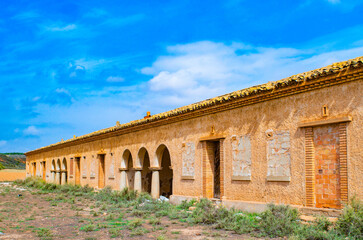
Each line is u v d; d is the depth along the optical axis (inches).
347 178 411.8
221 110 614.2
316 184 451.5
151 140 835.4
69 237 428.5
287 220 410.6
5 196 1005.8
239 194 565.0
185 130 715.4
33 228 491.8
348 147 413.4
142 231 441.4
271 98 514.0
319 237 358.3
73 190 1143.0
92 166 1168.8
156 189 808.3
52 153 1632.6
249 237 393.1
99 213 639.8
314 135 459.5
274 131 510.0
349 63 406.6
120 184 970.7
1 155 4178.2
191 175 685.3
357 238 350.0
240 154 568.7
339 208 422.3
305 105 467.8
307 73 471.8
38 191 1151.6
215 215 499.5
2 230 473.1
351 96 414.6
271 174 508.4
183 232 438.6
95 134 1121.4
